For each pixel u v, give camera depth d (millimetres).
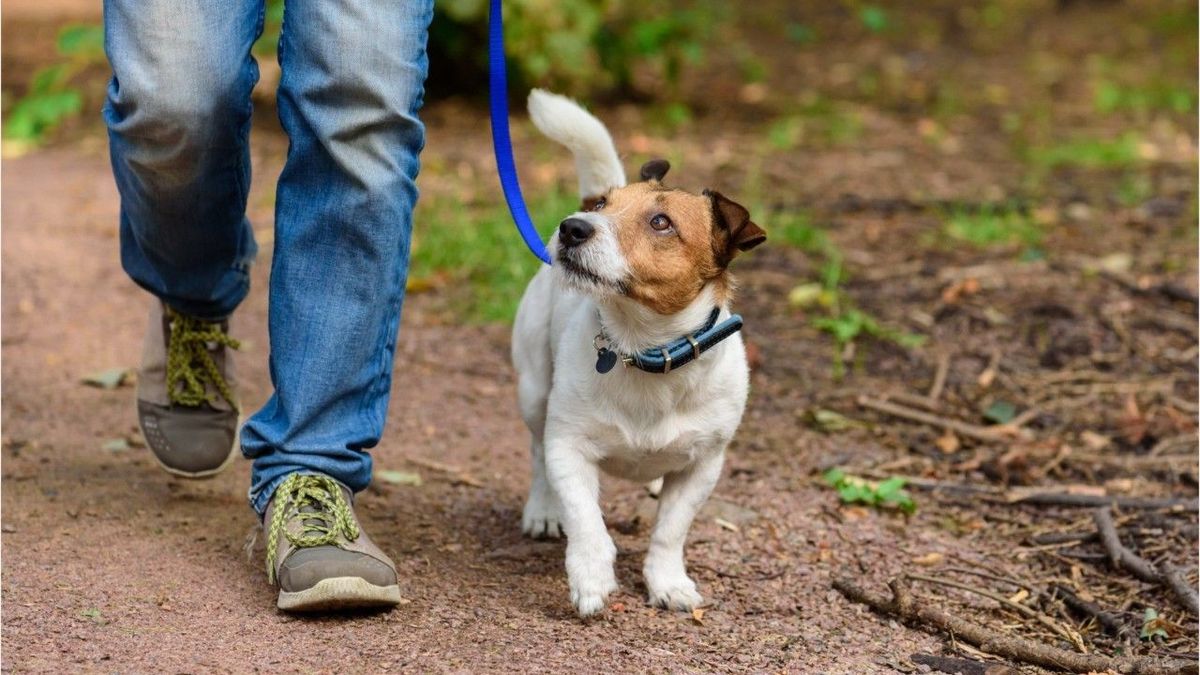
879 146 10305
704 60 13906
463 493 4730
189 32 3309
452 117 10883
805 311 6797
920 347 6355
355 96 3381
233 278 4250
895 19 16891
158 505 4316
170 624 3408
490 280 7207
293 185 3555
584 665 3316
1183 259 7410
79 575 3684
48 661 3145
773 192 8766
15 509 4184
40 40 14000
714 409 3805
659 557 3857
